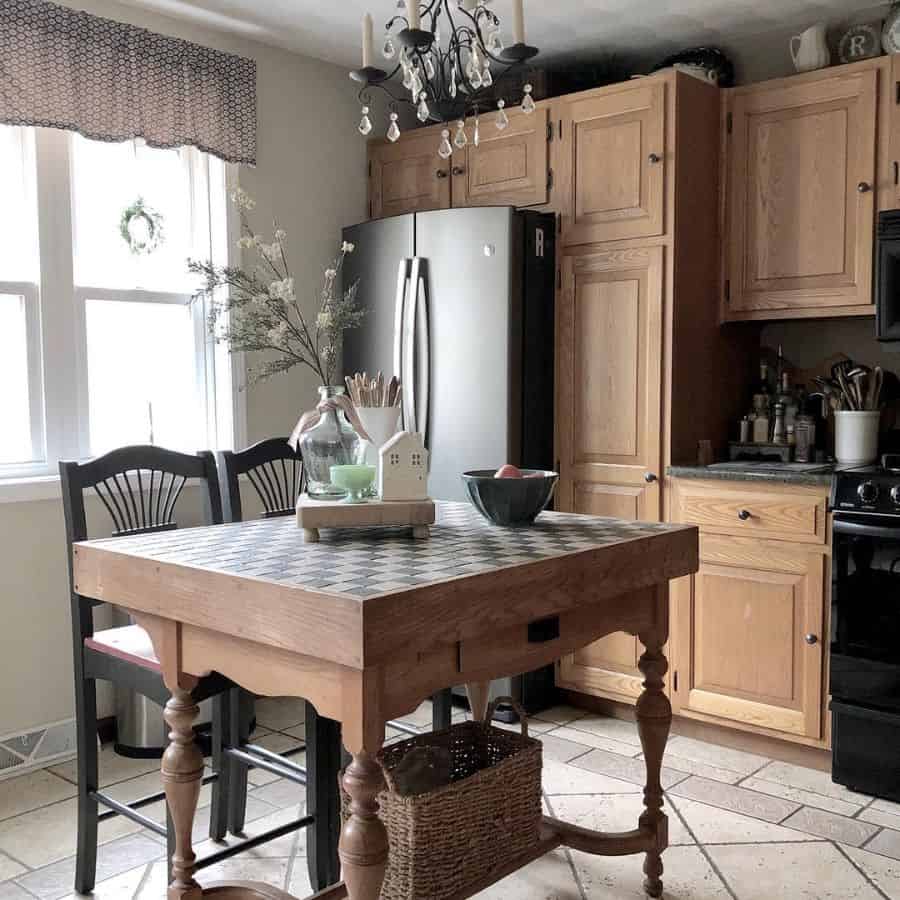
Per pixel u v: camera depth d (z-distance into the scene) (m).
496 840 2.16
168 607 1.77
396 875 2.03
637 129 3.40
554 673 3.71
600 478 3.57
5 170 3.13
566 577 1.80
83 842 2.35
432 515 1.97
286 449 2.88
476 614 1.61
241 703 2.62
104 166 3.39
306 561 1.75
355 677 1.52
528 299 3.57
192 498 3.63
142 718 3.20
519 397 3.56
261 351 3.84
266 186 3.84
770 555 3.14
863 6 3.42
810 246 3.31
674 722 3.45
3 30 2.96
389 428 2.25
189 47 3.48
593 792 2.91
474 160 3.88
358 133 4.21
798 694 3.11
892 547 2.81
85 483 2.38
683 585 3.34
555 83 3.82
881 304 3.06
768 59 3.70
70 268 3.26
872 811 2.79
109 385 3.45
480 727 2.45
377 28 3.61
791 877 2.41
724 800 2.86
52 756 3.21
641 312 3.43
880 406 3.51
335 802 2.23
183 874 2.04
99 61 3.21
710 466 3.36
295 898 2.01
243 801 2.66
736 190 3.48
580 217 3.58
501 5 3.38
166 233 3.57
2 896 2.35
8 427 3.18
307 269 4.01
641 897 2.32
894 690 2.82
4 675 3.11
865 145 3.16
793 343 3.74
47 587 3.22
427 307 3.69
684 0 3.36
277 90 3.86
